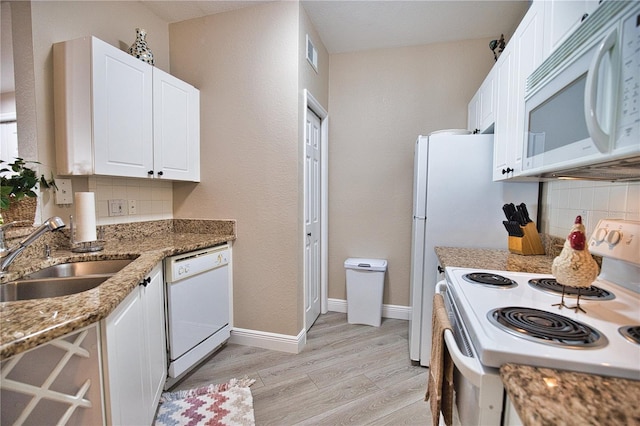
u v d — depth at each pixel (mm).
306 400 1691
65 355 811
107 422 912
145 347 1288
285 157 2121
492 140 1892
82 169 1611
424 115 2727
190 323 1844
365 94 2848
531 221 1738
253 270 2234
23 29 1537
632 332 715
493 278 1180
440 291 1309
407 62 2738
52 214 1650
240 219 2244
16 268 1271
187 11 2193
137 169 1832
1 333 655
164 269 1676
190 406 1613
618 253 1011
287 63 2078
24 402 883
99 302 851
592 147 753
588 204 1402
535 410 473
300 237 2203
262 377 1896
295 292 2160
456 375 916
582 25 792
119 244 1830
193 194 2355
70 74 1591
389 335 2500
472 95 2613
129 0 2031
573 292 1013
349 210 2945
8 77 1565
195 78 2297
